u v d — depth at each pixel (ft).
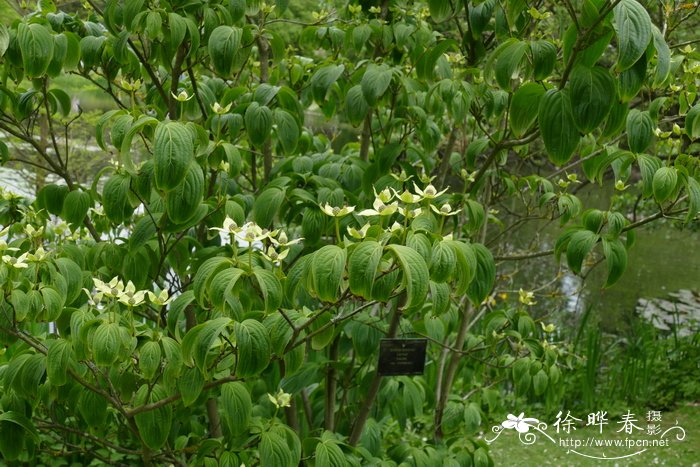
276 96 8.89
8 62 7.66
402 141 9.56
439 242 5.57
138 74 8.80
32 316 6.12
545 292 25.73
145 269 7.70
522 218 10.91
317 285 5.10
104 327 5.74
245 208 8.97
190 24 7.53
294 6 16.66
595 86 5.74
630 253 33.96
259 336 5.67
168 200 6.08
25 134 8.32
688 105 8.19
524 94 6.31
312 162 9.18
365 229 5.33
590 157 8.59
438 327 9.23
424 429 14.93
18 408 7.16
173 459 7.98
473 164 9.14
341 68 8.74
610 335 22.21
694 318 24.27
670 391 17.85
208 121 8.25
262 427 7.22
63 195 8.32
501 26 8.11
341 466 7.42
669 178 6.95
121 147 5.81
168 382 6.15
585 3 5.66
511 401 17.08
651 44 5.66
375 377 8.71
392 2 10.06
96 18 9.26
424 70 8.91
